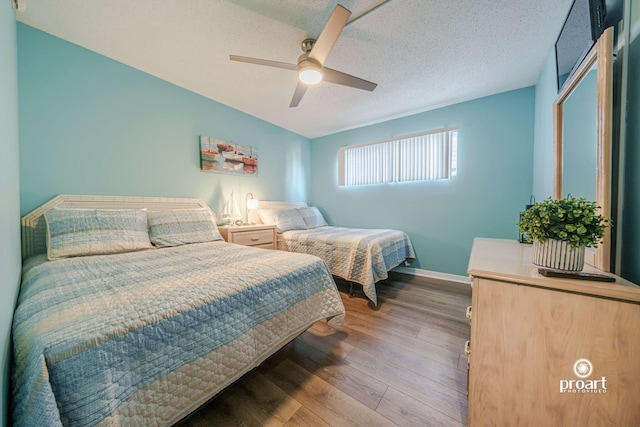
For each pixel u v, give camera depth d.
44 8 1.49
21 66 1.62
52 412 0.53
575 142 1.33
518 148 2.56
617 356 0.73
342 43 1.80
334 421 1.03
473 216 2.84
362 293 2.59
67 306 0.79
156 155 2.33
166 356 0.78
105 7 1.48
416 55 1.96
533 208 0.98
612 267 0.94
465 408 1.10
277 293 1.21
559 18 1.54
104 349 0.65
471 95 2.70
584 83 1.21
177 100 2.48
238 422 1.02
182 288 0.97
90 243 1.54
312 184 4.40
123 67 2.09
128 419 0.67
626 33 0.92
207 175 2.77
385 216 3.52
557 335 0.80
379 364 1.41
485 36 1.73
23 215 1.62
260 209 3.26
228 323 0.97
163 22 1.61
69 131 1.83
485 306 0.91
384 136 3.51
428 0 1.42
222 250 1.74
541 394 0.82
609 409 0.74
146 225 1.90
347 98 2.76
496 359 0.89
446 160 2.95
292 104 2.24
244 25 1.63
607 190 0.94
